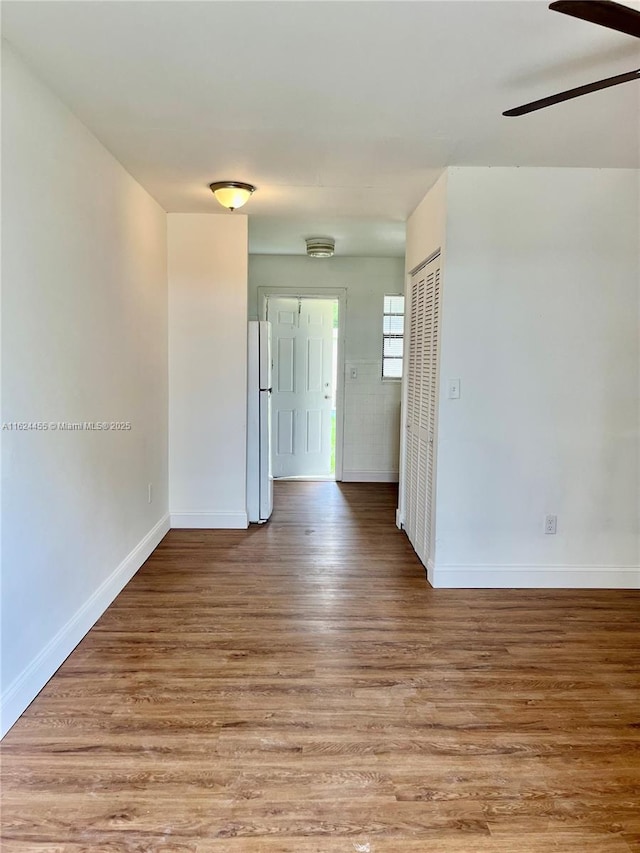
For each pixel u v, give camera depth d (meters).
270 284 6.00
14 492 1.96
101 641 2.55
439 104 2.24
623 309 3.11
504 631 2.72
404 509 4.32
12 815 1.58
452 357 3.11
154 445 3.79
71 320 2.41
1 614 1.89
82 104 2.27
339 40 1.79
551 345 3.12
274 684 2.24
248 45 1.82
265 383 4.37
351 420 6.15
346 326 6.05
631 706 2.14
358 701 2.13
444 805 1.64
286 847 1.49
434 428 3.27
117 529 3.05
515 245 3.05
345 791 1.68
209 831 1.53
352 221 4.25
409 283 4.14
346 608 2.95
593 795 1.69
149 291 3.60
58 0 1.58
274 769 1.77
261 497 4.45
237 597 3.06
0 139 1.83
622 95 2.13
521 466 3.21
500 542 3.25
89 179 2.57
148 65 1.96
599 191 3.04
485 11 1.62
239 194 3.31
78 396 2.50
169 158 2.88
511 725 2.01
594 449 3.20
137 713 2.03
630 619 2.88
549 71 1.99
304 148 2.72
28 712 2.03
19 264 1.97
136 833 1.52
